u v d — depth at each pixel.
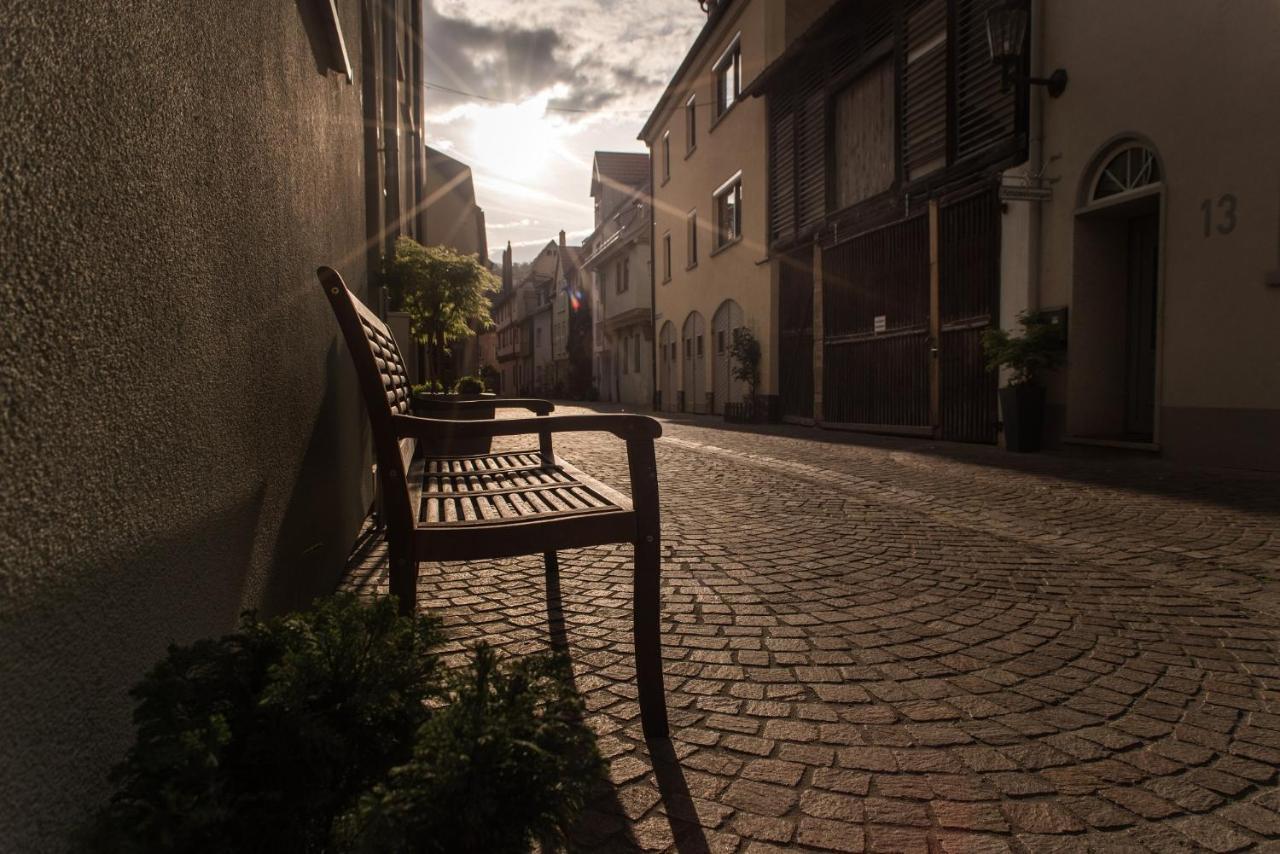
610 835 1.55
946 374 10.50
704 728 2.03
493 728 1.08
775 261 16.20
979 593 3.29
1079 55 7.93
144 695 1.02
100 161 1.02
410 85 11.49
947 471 7.08
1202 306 6.64
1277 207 6.02
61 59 0.92
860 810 1.64
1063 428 8.27
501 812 1.07
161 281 1.22
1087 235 8.07
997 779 1.78
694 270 21.56
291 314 2.27
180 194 1.32
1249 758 1.88
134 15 1.14
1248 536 4.16
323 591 2.82
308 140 2.65
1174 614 2.99
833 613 3.03
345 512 3.60
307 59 2.65
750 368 16.91
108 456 1.02
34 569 0.84
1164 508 4.97
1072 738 1.98
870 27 12.29
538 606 3.10
